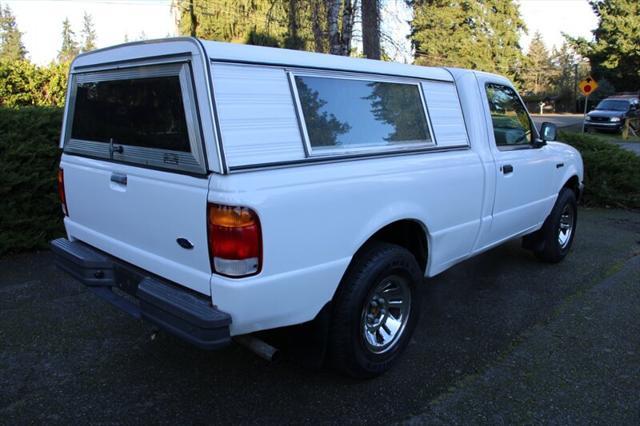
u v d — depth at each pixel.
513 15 45.66
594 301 4.70
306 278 2.84
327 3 9.78
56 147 5.88
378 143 3.32
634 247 6.48
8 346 3.77
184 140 2.70
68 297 4.64
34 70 9.70
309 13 11.19
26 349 3.73
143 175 2.94
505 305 4.61
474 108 4.19
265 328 2.78
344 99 3.14
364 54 10.77
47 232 5.91
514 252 6.21
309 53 3.03
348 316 3.12
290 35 12.30
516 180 4.60
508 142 4.66
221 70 2.60
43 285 4.91
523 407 3.11
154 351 3.74
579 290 4.98
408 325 3.55
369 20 10.60
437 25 39.72
